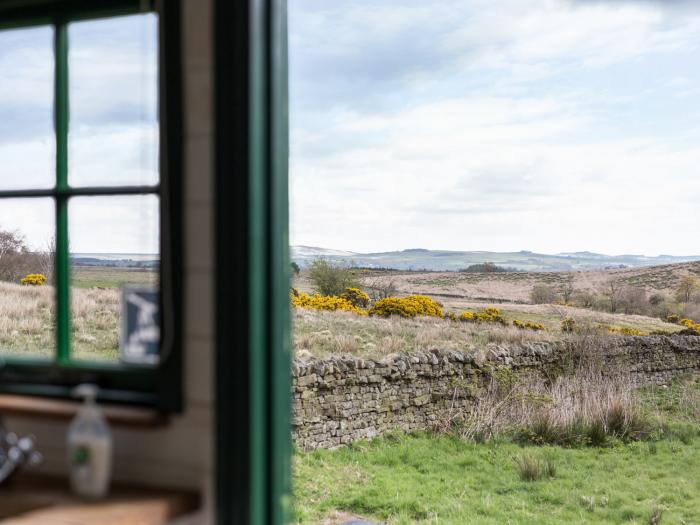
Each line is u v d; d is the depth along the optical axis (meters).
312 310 20.08
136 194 1.67
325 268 22.52
